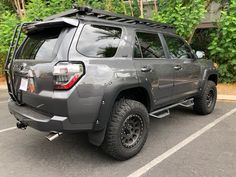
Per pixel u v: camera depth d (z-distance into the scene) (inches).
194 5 327.0
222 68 365.7
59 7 420.2
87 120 128.3
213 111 245.1
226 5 383.2
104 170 138.3
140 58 159.5
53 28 143.2
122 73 140.8
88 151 163.0
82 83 125.1
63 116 125.4
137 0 439.8
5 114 255.3
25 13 463.2
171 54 189.8
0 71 492.7
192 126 203.5
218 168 136.9
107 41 143.3
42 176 134.0
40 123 130.0
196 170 135.3
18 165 146.3
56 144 175.0
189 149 160.9
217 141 172.2
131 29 160.7
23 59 154.9
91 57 132.5
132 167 140.6
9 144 176.1
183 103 212.7
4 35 401.4
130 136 147.6
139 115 150.0
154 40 177.8
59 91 125.0
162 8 370.0
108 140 138.1
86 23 137.6
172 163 143.6
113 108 140.8
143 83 153.7
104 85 130.8
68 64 123.6
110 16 151.6
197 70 212.4
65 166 143.9
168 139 177.8
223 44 344.8
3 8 539.8
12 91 161.3
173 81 184.1
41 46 143.9
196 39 445.4
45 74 128.9
